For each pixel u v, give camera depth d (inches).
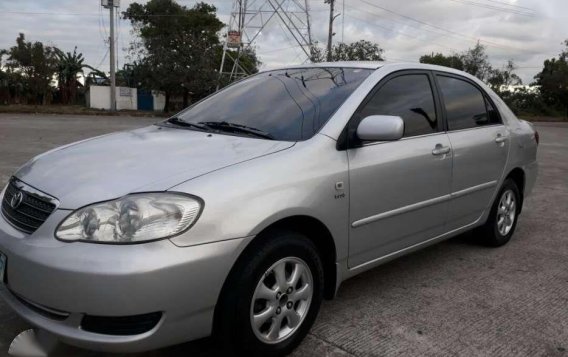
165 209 92.7
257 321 103.7
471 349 118.6
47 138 524.7
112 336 90.6
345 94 133.3
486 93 185.6
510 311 139.3
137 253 89.0
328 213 115.4
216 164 105.3
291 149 114.8
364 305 140.1
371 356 114.0
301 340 114.7
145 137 133.0
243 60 1610.5
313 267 113.8
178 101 1576.0
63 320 92.6
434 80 161.2
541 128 1233.4
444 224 157.9
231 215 97.3
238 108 144.9
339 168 118.7
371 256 132.8
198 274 93.0
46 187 104.0
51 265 90.5
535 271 170.6
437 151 148.6
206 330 98.1
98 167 107.7
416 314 135.6
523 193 202.2
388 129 118.3
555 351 119.3
